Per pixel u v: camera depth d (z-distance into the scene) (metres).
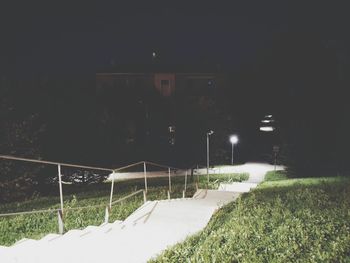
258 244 7.52
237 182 35.94
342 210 10.21
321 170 33.84
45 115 30.33
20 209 16.58
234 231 8.32
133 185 30.61
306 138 34.22
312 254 6.87
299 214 9.96
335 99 35.88
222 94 61.97
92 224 11.43
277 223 9.21
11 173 23.91
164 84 60.78
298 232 8.20
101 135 35.62
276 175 39.75
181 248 7.44
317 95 37.41
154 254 7.22
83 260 6.59
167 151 46.00
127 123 48.28
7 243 10.09
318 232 8.13
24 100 28.22
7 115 25.27
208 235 8.72
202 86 61.94
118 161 46.62
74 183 33.56
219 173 42.94
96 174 34.38
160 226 9.77
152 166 46.97
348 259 6.60
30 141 25.27
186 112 41.00
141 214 11.41
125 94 48.59
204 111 41.44
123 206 13.79
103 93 49.78
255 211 10.61
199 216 11.21
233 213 10.90
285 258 6.69
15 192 23.77
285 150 35.75
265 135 64.81
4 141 24.05
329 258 6.65
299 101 39.88
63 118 31.58
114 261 6.68
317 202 11.80
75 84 36.44
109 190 26.16
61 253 6.92
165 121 46.78
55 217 12.48
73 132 32.41
